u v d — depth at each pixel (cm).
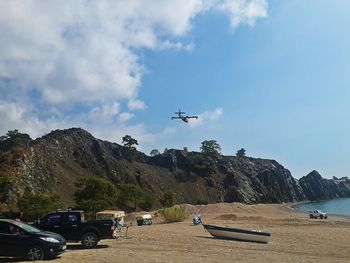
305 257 2116
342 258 2164
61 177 15188
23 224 1828
